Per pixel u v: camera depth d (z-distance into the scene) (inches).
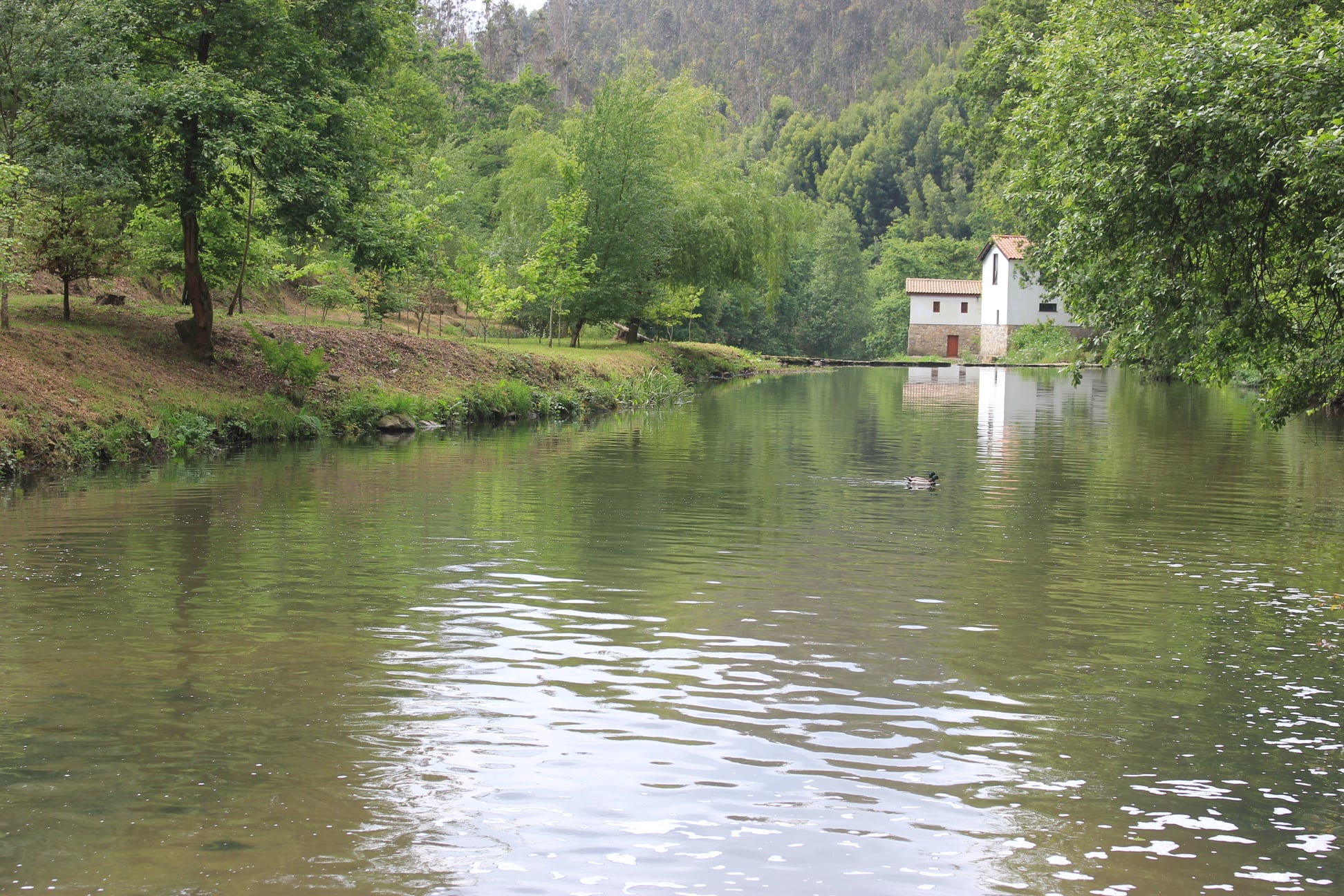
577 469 682.8
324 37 905.5
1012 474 682.8
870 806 201.9
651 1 7623.0
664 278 1860.2
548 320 1640.0
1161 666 286.8
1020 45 1095.6
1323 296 492.4
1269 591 370.6
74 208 800.9
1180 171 441.7
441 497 560.7
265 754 219.8
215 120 764.6
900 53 6722.4
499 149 2664.9
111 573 374.9
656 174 1625.2
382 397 941.8
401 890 169.9
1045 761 223.1
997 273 2962.6
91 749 220.7
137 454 696.4
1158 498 583.5
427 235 1205.1
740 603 346.9
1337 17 492.1
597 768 216.5
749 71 6953.7
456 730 234.5
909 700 258.2
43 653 283.0
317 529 466.0
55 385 687.7
